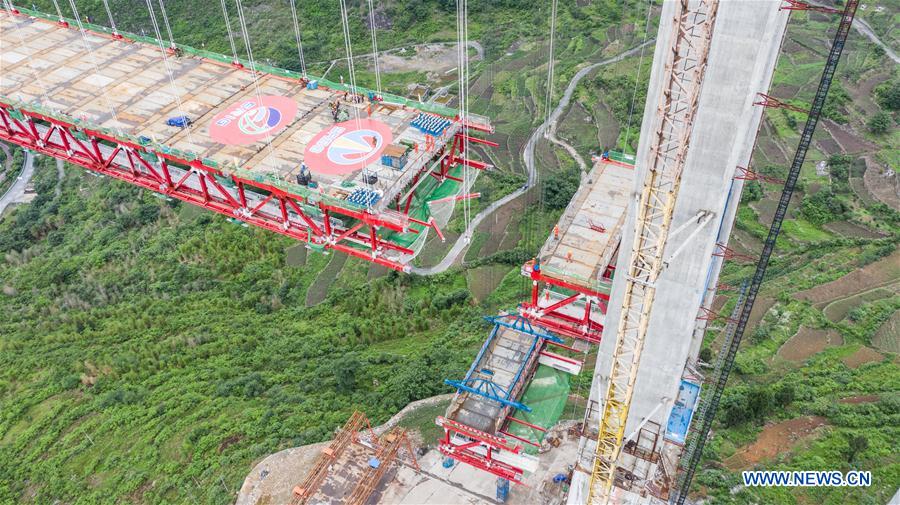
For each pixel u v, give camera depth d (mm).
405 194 61125
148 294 82000
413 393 63250
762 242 83938
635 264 35156
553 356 54281
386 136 59594
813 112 34625
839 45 32781
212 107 63531
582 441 45188
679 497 46219
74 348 74375
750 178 39344
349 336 73812
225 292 81875
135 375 69188
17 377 71562
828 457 53812
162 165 60625
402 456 56188
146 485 56844
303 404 62844
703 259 37469
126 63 70500
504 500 52406
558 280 47594
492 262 84312
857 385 62000
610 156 57719
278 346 72500
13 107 64375
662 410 43188
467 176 66875
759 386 61656
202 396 65000
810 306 73062
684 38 31078
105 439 62000
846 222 85500
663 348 40750
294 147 58625
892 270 77500
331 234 57219
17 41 74062
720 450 55094
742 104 33281
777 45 36875
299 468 55531
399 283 81250
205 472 56688
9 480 59969
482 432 47938
